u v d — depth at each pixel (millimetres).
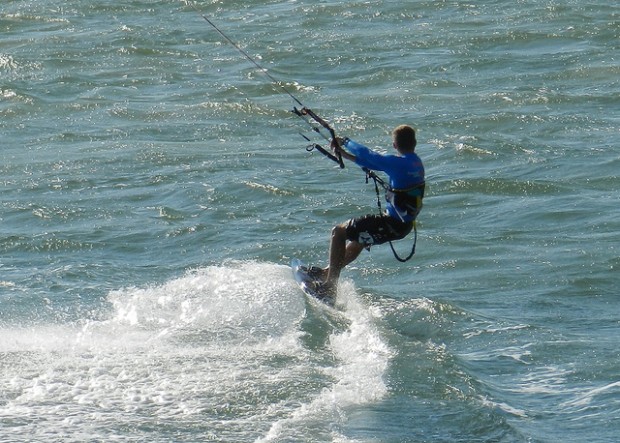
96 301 41281
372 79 89938
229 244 50188
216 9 120000
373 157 38031
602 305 40719
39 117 81812
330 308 39062
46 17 117938
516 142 68938
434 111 79562
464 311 39438
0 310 39969
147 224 53750
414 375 32625
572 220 52531
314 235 51469
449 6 115312
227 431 28547
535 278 43906
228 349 34500
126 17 117688
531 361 34625
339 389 31391
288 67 95562
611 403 31031
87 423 28797
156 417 29281
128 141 73312
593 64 90938
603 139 69375
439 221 53625
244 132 75750
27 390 30859
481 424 29391
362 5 116875
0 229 53938
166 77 93812
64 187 61938
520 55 95938
